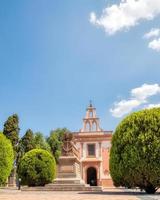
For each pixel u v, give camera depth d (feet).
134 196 54.44
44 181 110.73
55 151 203.00
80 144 179.01
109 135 177.88
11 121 173.78
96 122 182.60
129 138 67.41
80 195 60.54
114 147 71.61
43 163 111.34
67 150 104.47
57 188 92.68
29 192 82.89
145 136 65.41
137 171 65.41
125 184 70.74
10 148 102.27
